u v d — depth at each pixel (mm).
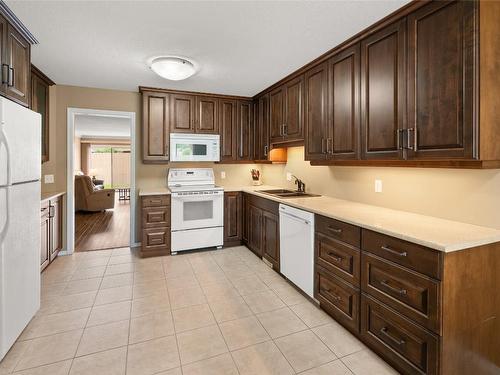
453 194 1899
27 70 2232
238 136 4273
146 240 3699
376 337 1804
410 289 1558
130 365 1745
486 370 1579
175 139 3889
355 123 2258
